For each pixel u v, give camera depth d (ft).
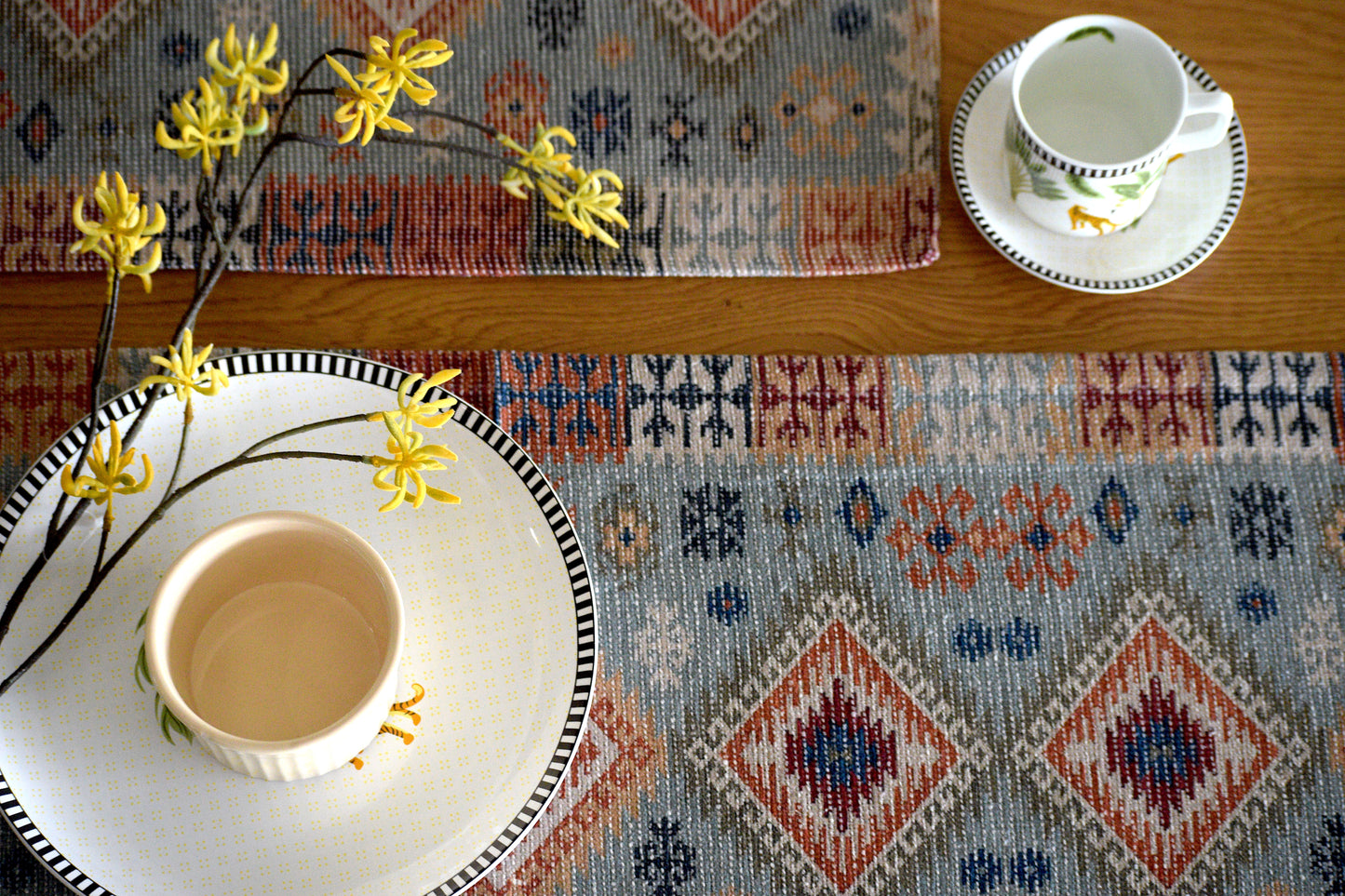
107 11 2.62
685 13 2.71
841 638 2.39
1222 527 2.49
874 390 2.52
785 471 2.46
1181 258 2.49
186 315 1.78
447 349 2.50
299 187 2.54
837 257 2.59
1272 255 2.64
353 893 1.92
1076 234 2.49
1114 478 2.51
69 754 1.93
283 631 1.96
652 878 2.25
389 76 1.72
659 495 2.43
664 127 2.65
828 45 2.71
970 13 2.75
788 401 2.50
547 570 2.08
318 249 2.52
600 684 2.33
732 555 2.41
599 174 1.85
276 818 1.94
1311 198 2.67
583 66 2.67
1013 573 2.44
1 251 2.47
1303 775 2.36
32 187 2.52
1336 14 2.76
